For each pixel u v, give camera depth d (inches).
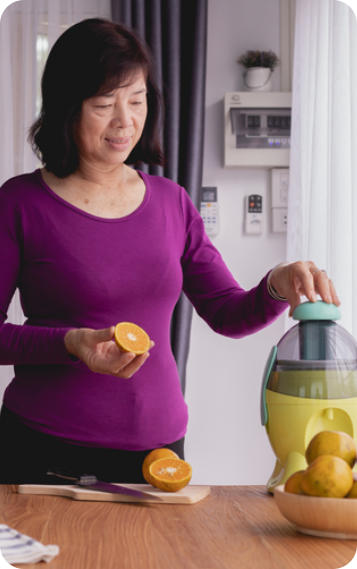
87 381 48.6
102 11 100.6
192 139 98.9
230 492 42.8
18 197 51.1
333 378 39.0
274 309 49.7
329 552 29.4
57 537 31.8
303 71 92.6
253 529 33.4
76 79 47.9
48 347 44.4
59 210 51.0
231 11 107.3
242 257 106.7
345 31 77.8
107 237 50.9
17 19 101.3
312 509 30.9
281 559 28.4
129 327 41.0
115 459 48.7
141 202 53.5
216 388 106.2
